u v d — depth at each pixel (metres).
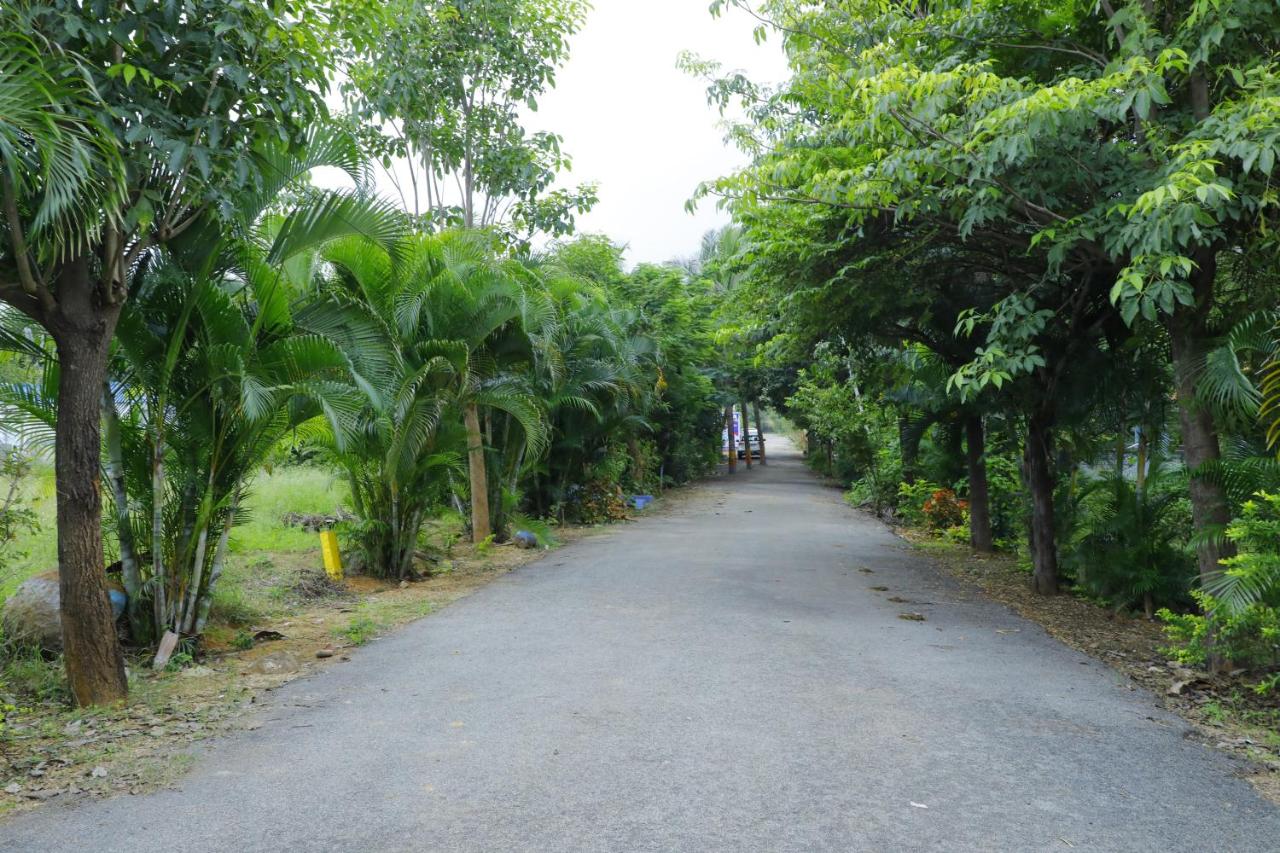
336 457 10.77
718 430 39.84
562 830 3.86
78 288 5.73
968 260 9.70
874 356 13.77
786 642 7.58
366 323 9.04
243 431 7.56
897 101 6.82
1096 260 7.97
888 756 4.80
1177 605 9.35
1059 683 6.47
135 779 4.52
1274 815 4.11
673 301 25.47
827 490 30.41
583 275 23.14
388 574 11.38
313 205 7.59
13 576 8.38
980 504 14.83
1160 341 9.31
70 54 5.07
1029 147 6.10
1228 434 7.78
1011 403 11.91
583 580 11.21
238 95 6.06
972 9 8.05
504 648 7.43
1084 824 3.97
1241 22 6.34
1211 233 6.34
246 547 12.37
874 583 11.27
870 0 8.30
